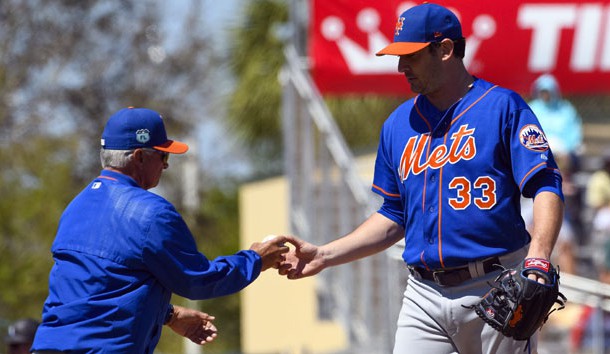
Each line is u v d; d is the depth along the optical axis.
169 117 82.19
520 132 16.41
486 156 16.55
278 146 86.25
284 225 58.31
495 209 16.55
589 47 39.22
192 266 16.80
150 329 16.80
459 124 16.89
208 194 88.94
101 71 77.94
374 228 18.48
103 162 17.56
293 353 54.69
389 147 17.95
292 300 58.03
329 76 38.38
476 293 16.80
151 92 81.69
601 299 30.77
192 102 84.31
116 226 16.66
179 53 83.25
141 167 17.50
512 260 16.75
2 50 74.50
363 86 38.47
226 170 92.06
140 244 16.52
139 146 17.38
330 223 36.50
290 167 37.22
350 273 35.56
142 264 16.61
